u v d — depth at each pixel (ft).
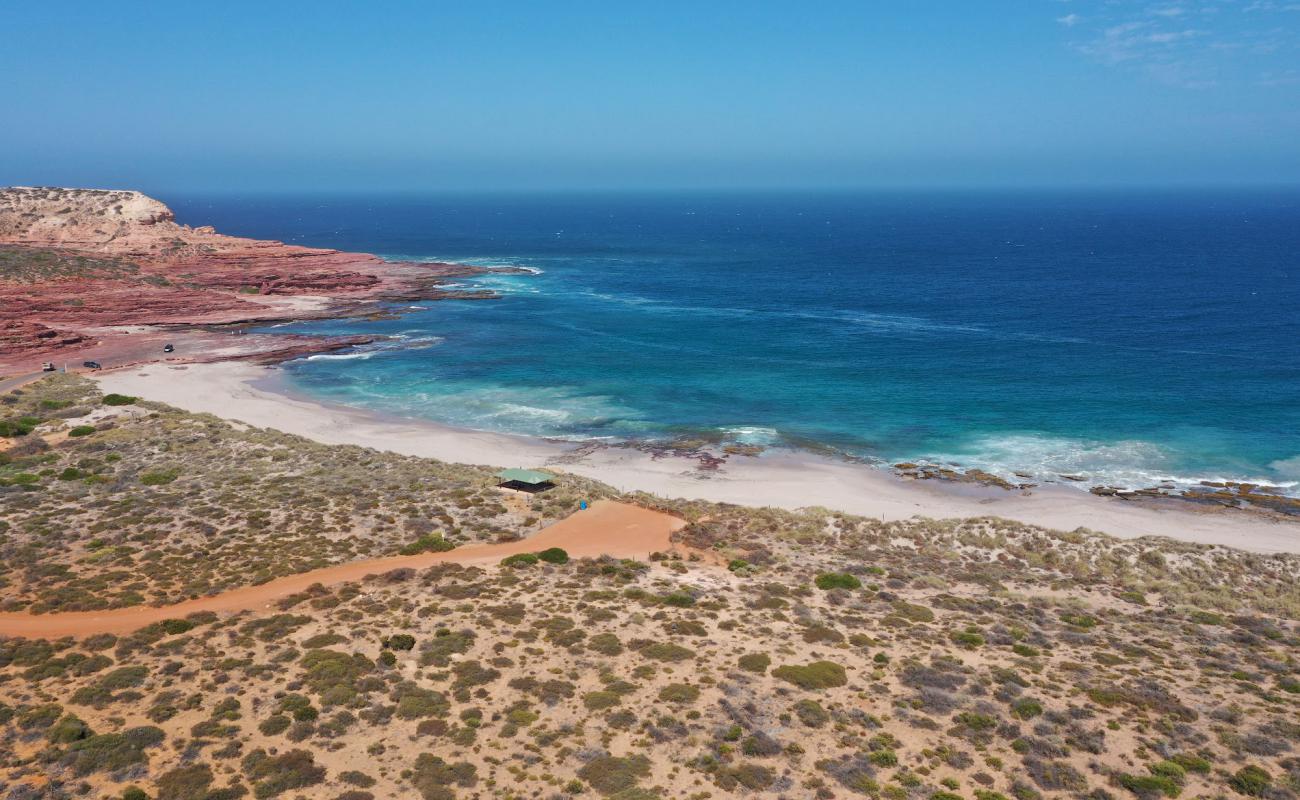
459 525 166.20
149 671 100.89
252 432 238.48
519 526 168.86
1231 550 170.60
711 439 261.03
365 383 321.11
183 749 85.30
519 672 103.65
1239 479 223.51
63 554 140.56
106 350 354.74
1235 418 269.85
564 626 117.29
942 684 102.37
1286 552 175.42
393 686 99.40
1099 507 205.87
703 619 122.52
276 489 182.39
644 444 255.70
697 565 151.64
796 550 163.94
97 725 88.84
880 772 85.10
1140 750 88.58
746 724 92.89
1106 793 81.76
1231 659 114.73
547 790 80.84
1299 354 345.10
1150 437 255.70
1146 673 108.06
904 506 206.69
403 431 261.85
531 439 258.98
